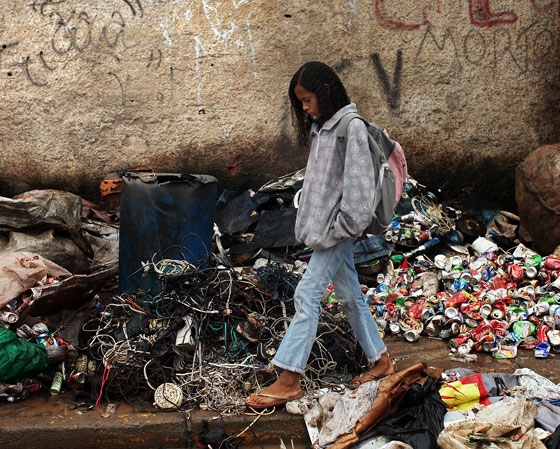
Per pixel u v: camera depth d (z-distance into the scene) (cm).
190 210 419
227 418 314
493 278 447
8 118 556
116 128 559
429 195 538
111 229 516
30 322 353
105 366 338
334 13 553
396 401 301
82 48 550
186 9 548
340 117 295
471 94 569
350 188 283
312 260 306
